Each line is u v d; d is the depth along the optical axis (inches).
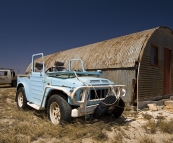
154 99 350.6
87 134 155.3
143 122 211.3
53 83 192.4
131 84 317.1
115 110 211.0
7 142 131.5
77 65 459.2
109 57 376.2
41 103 196.5
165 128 180.1
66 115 162.4
